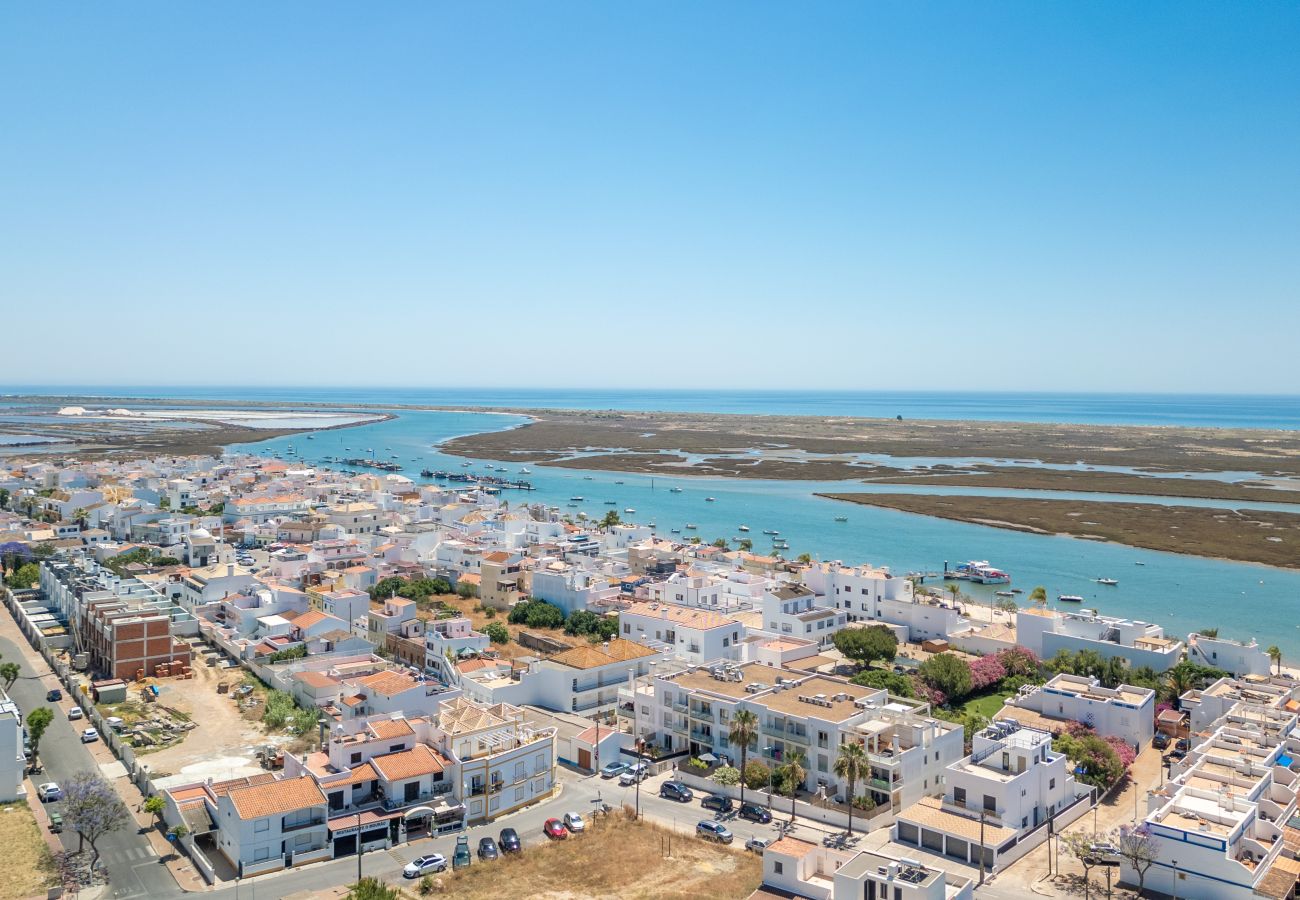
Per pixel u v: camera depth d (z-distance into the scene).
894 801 111.69
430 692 137.25
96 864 98.38
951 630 197.38
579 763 130.12
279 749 127.62
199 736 135.12
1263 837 99.19
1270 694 141.62
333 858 100.50
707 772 122.50
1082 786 116.38
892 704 124.88
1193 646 173.38
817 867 90.94
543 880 95.31
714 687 131.88
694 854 101.75
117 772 122.81
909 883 79.56
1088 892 94.31
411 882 95.31
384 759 110.44
